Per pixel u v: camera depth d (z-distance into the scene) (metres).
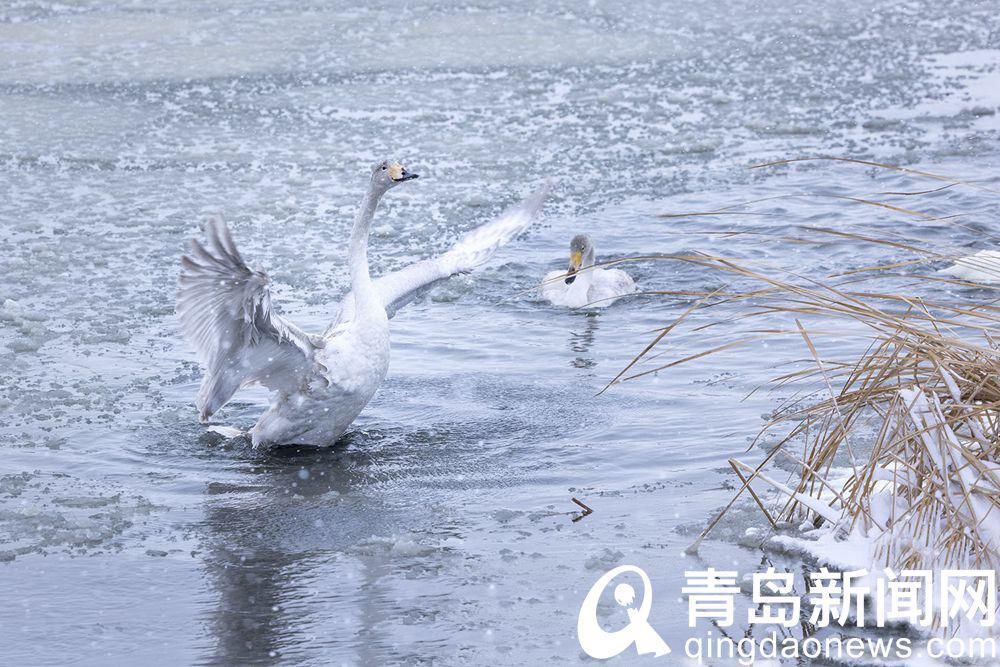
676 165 24.23
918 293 15.56
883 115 27.42
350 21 39.31
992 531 8.57
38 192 23.11
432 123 28.14
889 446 9.20
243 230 20.72
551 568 9.22
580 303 16.78
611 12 40.44
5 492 10.86
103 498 10.73
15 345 14.90
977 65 32.38
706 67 33.16
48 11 40.91
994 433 9.03
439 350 14.99
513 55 34.88
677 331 15.38
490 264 18.81
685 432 12.01
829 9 40.91
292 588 9.01
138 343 15.19
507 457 11.61
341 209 21.94
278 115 29.08
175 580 9.16
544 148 25.83
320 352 11.62
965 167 22.70
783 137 26.03
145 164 25.12
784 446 11.40
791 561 9.20
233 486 11.07
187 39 37.00
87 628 8.43
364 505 10.56
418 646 8.09
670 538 9.68
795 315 15.44
